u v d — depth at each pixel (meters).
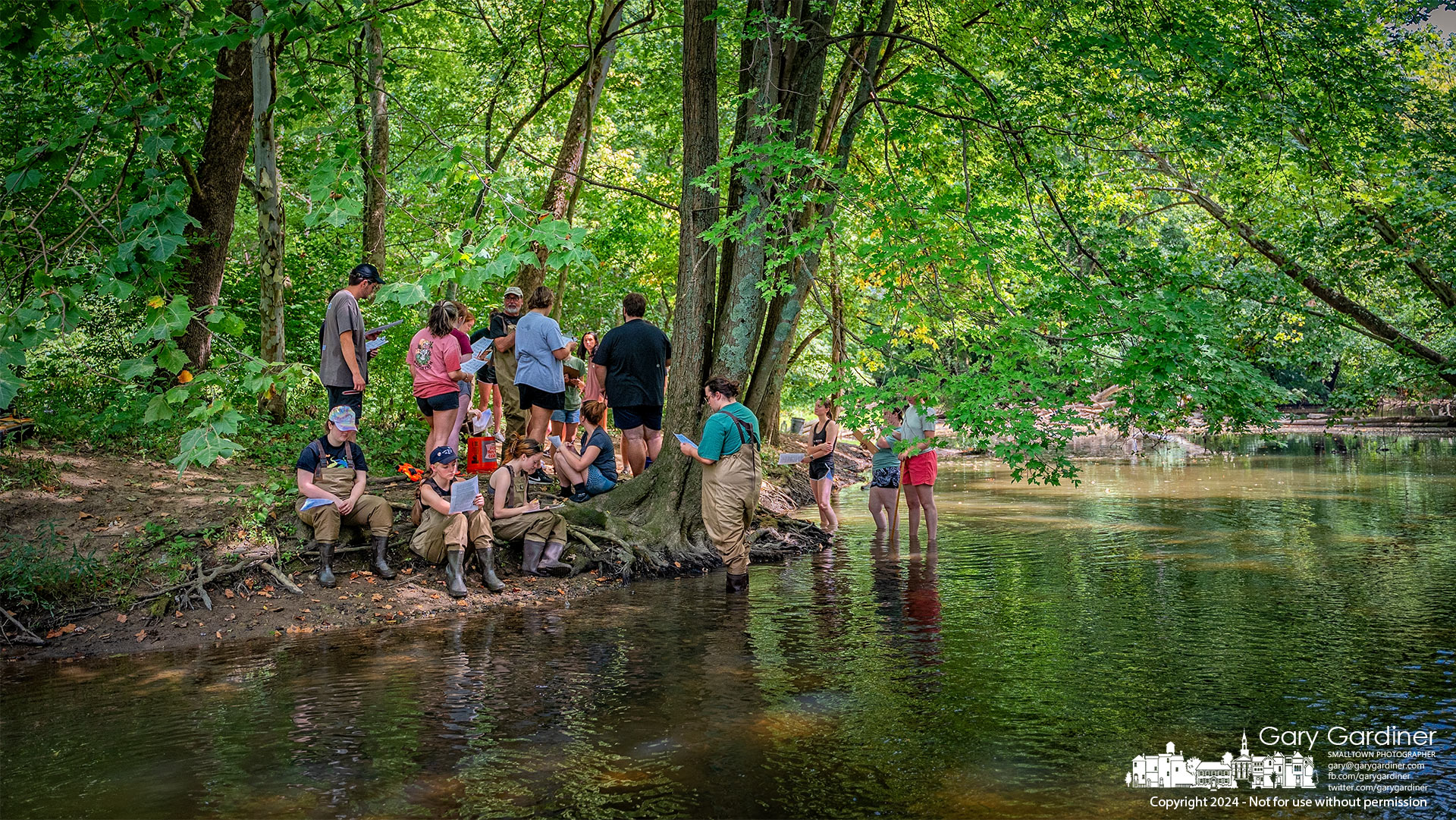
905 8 12.87
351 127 13.64
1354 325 13.65
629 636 6.81
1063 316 8.43
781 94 10.78
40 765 4.42
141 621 6.97
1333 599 7.74
